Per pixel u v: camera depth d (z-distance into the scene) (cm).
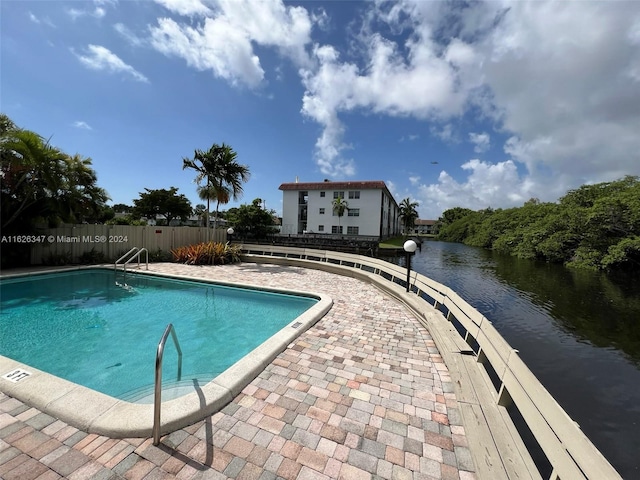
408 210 5550
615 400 468
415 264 2148
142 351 393
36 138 809
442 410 243
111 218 2652
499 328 802
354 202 3525
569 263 2005
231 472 172
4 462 171
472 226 5109
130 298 660
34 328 466
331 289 731
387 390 271
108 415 207
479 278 1548
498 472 155
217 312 579
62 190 951
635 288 1307
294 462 183
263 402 245
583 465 119
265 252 1428
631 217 1745
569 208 2361
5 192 831
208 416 223
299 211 3819
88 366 348
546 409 156
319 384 277
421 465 185
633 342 712
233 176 1303
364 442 203
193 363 364
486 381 259
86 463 174
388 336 409
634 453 347
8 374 257
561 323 837
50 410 214
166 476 167
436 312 457
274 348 336
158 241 1224
